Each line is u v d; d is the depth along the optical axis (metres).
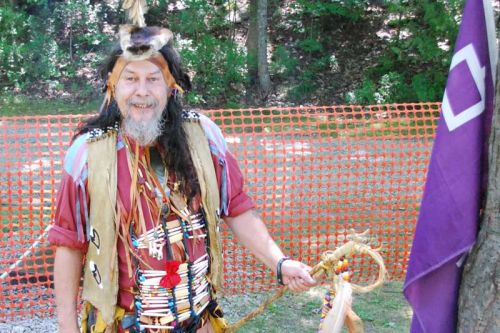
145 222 2.19
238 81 12.64
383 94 12.19
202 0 13.13
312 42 13.23
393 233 5.45
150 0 13.86
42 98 12.25
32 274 4.64
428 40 11.98
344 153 8.10
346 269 2.25
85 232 2.24
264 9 12.37
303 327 4.20
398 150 8.07
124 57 2.10
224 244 4.95
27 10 13.55
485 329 2.24
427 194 2.31
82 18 13.42
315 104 12.48
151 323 2.24
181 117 2.26
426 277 2.37
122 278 2.24
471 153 2.23
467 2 2.26
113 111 2.23
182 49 12.34
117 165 2.19
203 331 2.41
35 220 5.58
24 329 4.07
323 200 6.38
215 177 2.29
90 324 2.30
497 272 2.19
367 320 4.26
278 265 2.36
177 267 2.21
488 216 2.21
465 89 2.24
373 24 14.02
